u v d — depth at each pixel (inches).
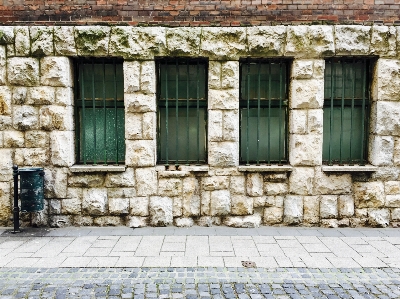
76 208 227.9
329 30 219.9
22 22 227.0
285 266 170.4
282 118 239.0
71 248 192.4
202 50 221.3
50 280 155.6
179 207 229.0
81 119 237.9
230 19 227.3
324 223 229.3
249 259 178.4
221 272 163.9
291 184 228.8
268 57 224.7
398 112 225.1
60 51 220.2
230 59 222.5
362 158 240.2
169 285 151.5
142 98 223.9
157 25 225.1
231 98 224.5
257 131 237.0
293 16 227.1
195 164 236.7
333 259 178.9
